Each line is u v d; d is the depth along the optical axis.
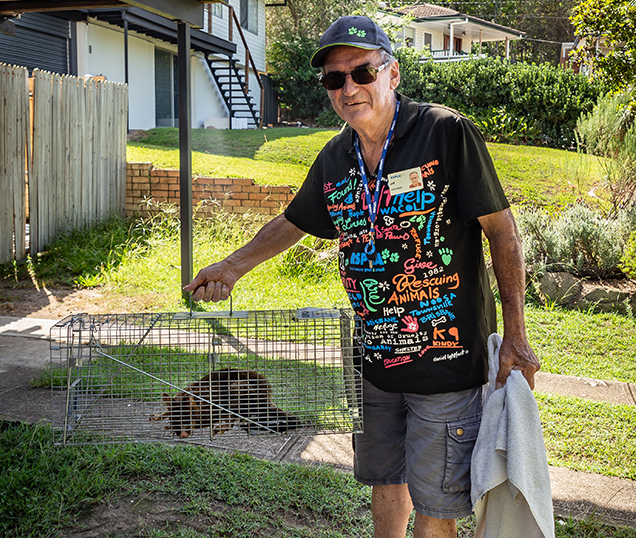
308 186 2.38
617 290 6.86
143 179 9.59
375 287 2.04
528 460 1.73
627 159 8.65
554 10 40.72
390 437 2.19
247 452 3.33
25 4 6.56
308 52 23.34
